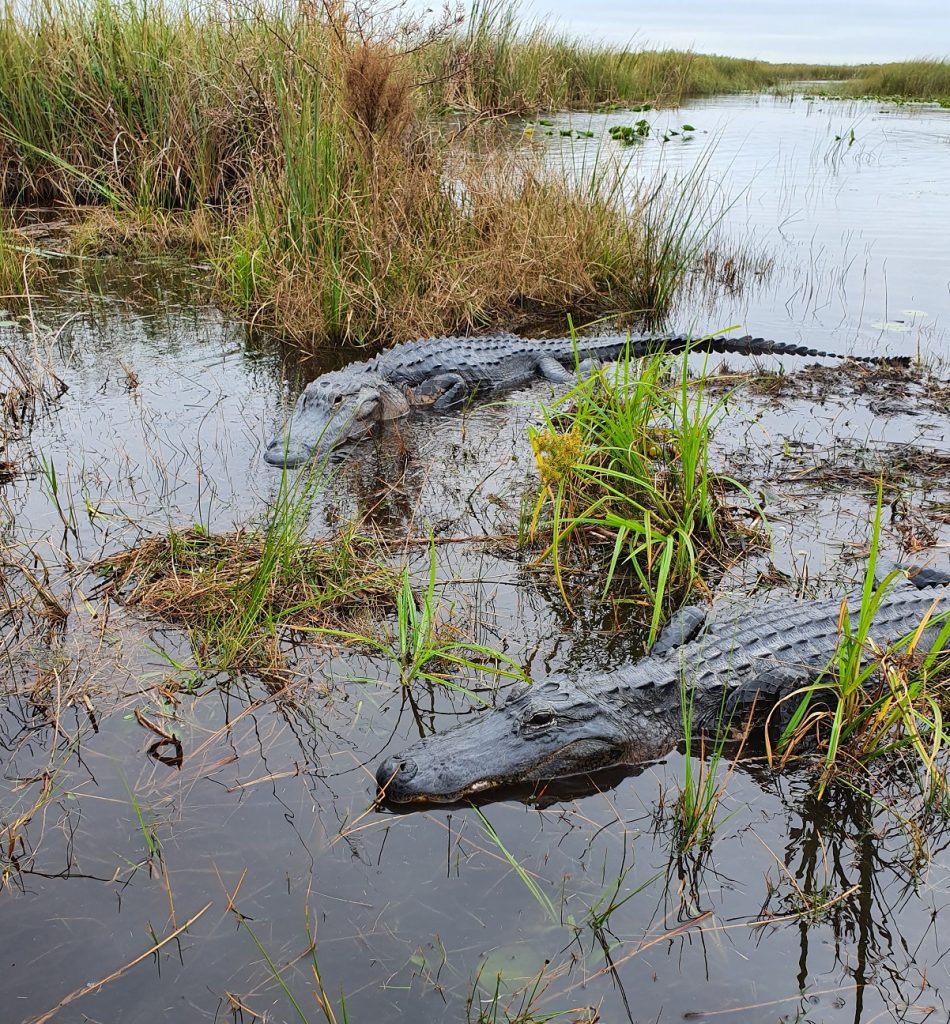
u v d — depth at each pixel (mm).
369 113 9102
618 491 5504
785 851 3307
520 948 2859
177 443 6453
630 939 2912
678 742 3980
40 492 5699
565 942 2891
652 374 5973
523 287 9750
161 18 12805
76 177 12383
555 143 16000
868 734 3773
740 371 8133
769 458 6395
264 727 3820
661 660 4188
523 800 3580
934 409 7262
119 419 6805
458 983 2738
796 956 2869
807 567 5102
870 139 20328
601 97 23688
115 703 3914
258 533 5191
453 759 3557
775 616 4414
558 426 6887
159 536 5062
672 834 3389
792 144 19234
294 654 4309
